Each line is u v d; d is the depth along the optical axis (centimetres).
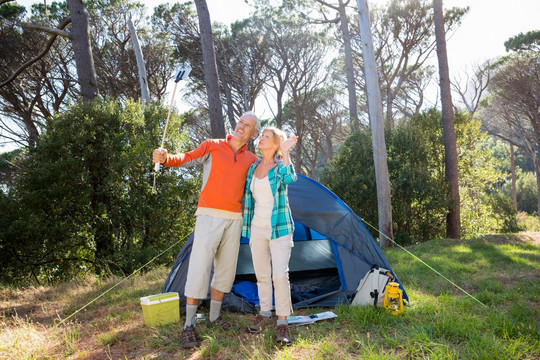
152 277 630
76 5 1062
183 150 973
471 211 1340
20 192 805
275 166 316
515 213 1820
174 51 1811
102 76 1670
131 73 1739
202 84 1884
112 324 375
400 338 291
